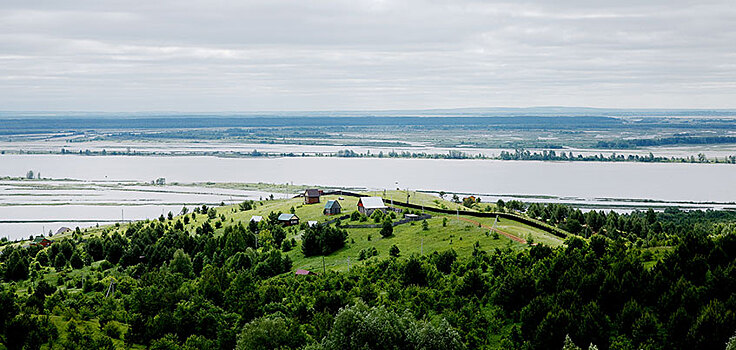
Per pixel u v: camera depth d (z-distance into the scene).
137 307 129.00
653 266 115.19
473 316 111.69
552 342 97.25
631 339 95.56
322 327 114.62
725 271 102.12
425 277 134.62
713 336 88.31
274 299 135.75
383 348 96.50
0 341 100.31
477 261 139.25
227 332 114.00
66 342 103.75
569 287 110.19
